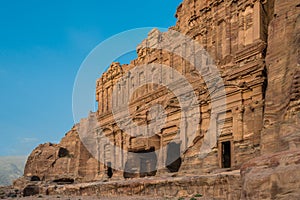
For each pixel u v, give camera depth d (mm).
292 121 28719
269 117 33594
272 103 33562
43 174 95000
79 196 55531
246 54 44719
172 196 39969
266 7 46406
